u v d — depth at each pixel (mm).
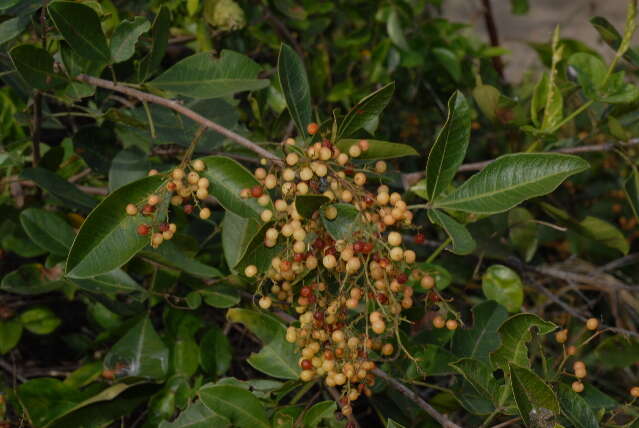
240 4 1101
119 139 977
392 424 807
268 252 825
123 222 812
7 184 997
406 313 919
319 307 843
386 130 1208
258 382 877
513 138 1087
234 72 890
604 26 962
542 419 806
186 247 935
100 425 890
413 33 1214
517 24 3426
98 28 858
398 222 816
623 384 1105
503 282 1003
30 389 905
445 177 830
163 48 883
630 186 961
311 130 839
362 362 819
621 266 1166
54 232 913
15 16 895
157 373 912
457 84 1270
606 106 1005
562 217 998
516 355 843
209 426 848
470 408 877
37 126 945
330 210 805
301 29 1179
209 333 937
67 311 1052
